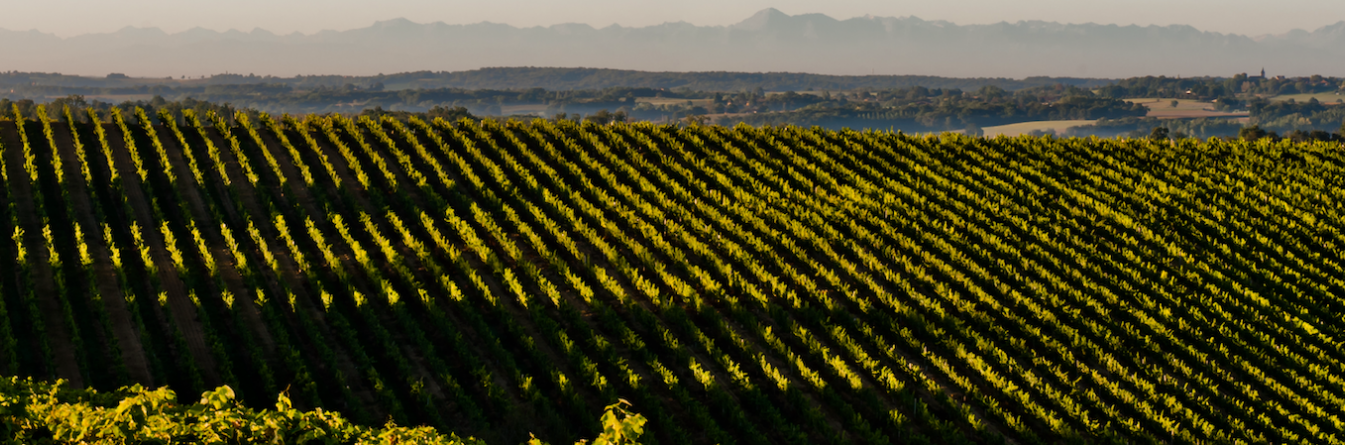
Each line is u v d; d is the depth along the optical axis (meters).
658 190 45.56
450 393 26.02
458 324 31.38
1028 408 25.80
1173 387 27.47
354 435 10.77
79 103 181.00
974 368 28.36
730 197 46.25
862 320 32.66
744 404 26.44
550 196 43.66
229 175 46.88
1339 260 38.47
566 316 31.75
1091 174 49.34
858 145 54.25
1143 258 38.16
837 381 28.08
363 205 43.72
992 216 42.88
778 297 34.44
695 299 32.66
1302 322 31.41
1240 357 29.23
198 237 35.91
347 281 32.88
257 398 25.34
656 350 30.02
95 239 36.88
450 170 49.75
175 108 140.38
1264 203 44.50
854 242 38.72
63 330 28.59
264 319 30.22
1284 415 26.11
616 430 9.39
